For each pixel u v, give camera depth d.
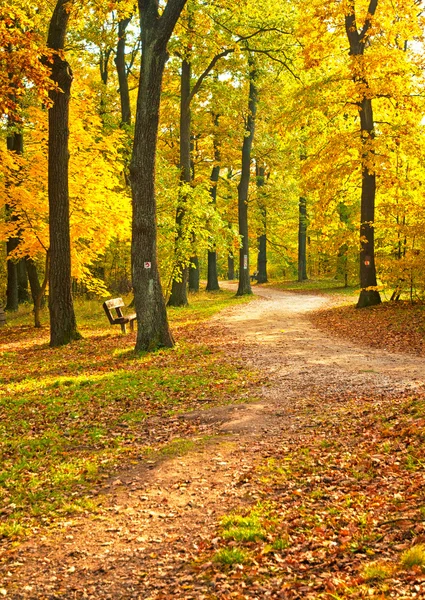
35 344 17.88
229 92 28.69
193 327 19.38
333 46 21.23
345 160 21.78
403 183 19.67
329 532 4.66
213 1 21.67
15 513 5.75
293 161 34.12
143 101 14.25
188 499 5.84
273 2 24.48
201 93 31.38
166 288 27.22
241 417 8.50
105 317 24.86
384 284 20.91
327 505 5.18
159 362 13.30
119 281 36.38
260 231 43.19
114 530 5.29
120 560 4.73
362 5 21.09
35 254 21.50
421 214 19.12
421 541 4.17
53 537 5.21
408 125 20.11
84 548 4.98
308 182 21.28
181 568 4.50
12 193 19.34
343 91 21.50
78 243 22.17
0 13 11.09
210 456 6.98
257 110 33.84
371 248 21.84
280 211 38.88
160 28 13.88
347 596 3.64
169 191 24.77
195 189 25.06
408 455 5.94
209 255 40.97
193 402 9.64
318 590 3.83
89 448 7.73
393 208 19.58
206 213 25.48
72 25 18.05
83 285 36.41
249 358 13.09
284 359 12.78
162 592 4.15
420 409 7.42
